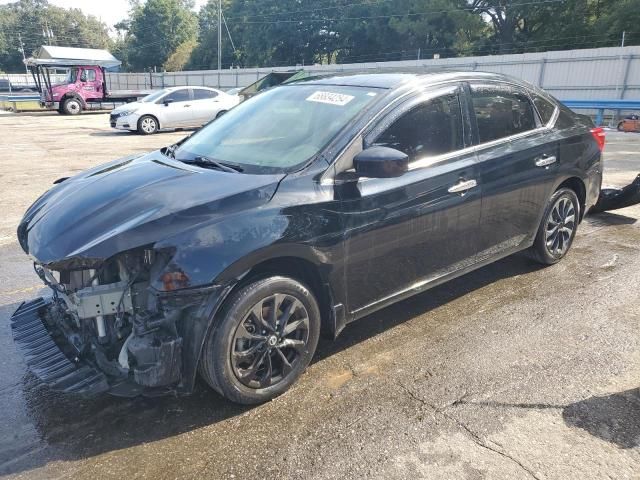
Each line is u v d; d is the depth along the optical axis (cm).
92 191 303
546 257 462
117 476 237
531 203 420
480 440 256
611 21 3591
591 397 289
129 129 1672
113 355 278
